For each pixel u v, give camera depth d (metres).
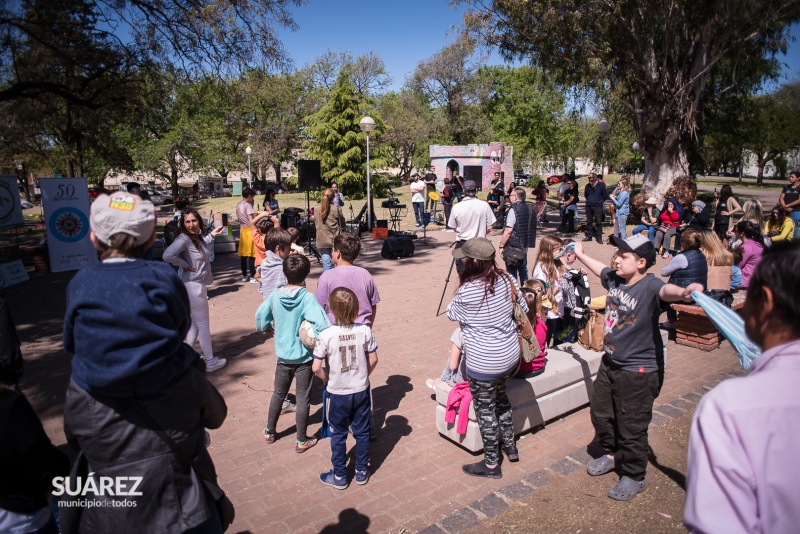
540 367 4.50
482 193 31.53
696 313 6.35
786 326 1.23
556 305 5.50
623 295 3.44
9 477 2.01
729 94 21.00
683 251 6.43
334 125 35.34
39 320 8.60
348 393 3.64
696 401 4.99
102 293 1.66
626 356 3.42
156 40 14.05
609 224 19.28
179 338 1.82
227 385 5.64
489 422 3.75
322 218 9.34
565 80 17.52
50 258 12.62
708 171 55.94
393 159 50.44
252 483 3.83
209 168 37.28
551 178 39.81
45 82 13.70
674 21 15.74
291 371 4.25
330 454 4.24
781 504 1.10
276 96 41.69
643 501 3.48
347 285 4.45
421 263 12.82
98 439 1.73
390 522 3.35
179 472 1.83
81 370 1.67
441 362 6.20
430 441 4.39
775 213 10.35
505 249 8.33
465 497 3.61
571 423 4.68
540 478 3.78
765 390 1.17
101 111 16.61
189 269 5.62
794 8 14.94
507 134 46.53
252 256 10.80
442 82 46.69
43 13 12.85
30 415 2.10
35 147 22.66
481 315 3.61
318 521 3.38
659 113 17.66
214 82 15.26
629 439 3.48
